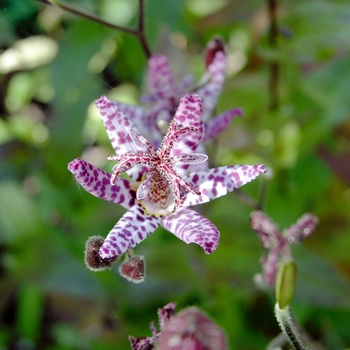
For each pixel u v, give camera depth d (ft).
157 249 1.01
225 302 1.05
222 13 1.22
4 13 1.26
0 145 1.34
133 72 1.42
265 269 0.84
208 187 0.67
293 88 1.19
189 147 0.70
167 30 1.11
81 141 1.26
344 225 1.08
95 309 1.13
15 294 1.23
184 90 0.89
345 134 1.21
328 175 1.17
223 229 1.03
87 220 1.12
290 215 1.11
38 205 1.20
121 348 1.03
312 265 0.95
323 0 1.15
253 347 1.04
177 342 0.65
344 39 1.11
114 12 1.42
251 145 1.19
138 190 0.67
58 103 1.28
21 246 1.08
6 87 1.49
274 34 1.12
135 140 0.69
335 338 1.06
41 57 1.40
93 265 0.65
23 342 1.14
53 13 1.39
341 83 1.15
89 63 1.40
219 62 0.86
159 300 1.08
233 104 1.17
